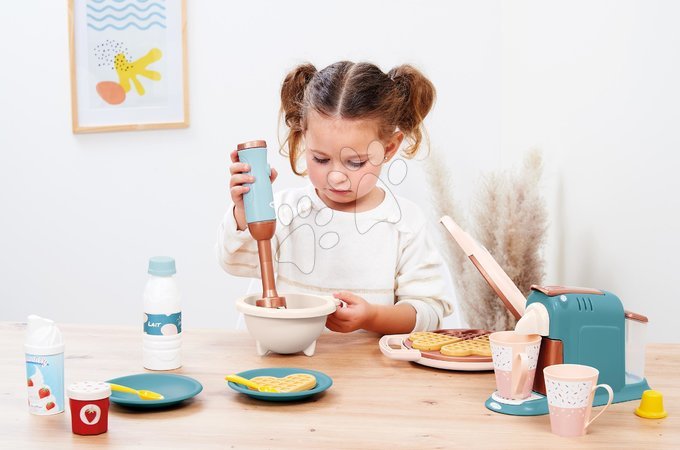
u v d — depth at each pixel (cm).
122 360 102
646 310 124
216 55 242
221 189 246
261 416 78
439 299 134
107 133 251
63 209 256
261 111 241
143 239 253
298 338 103
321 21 236
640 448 69
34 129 255
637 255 127
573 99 162
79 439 71
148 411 80
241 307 104
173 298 97
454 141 229
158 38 243
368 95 116
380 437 72
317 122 117
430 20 229
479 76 227
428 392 88
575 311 82
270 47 239
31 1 252
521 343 80
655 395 79
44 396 79
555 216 177
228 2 240
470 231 188
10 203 259
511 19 217
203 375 95
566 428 72
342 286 138
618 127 135
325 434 73
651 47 120
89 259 256
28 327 81
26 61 254
